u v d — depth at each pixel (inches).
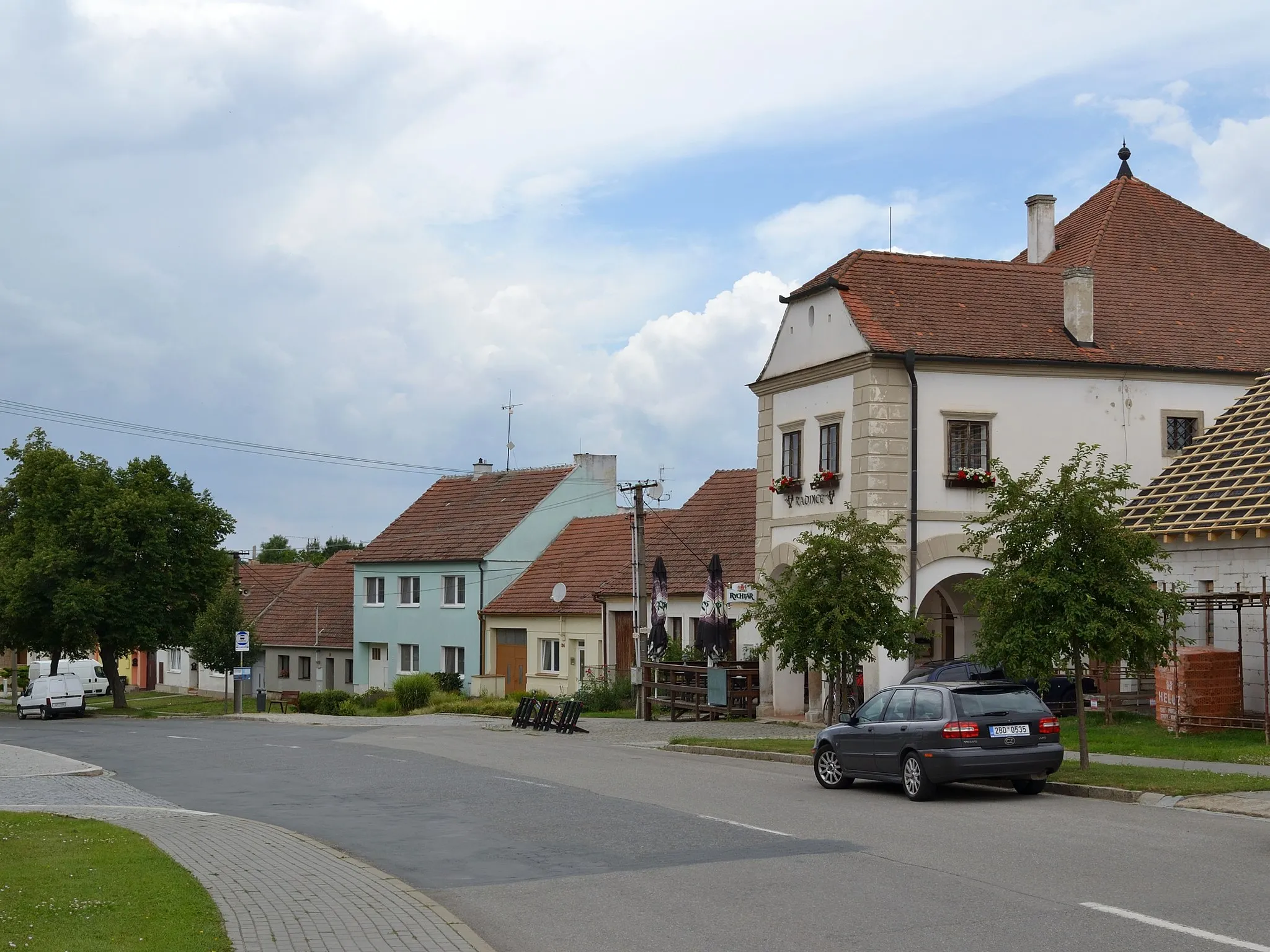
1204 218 1481.3
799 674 1342.3
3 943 343.3
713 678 1387.8
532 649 2116.1
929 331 1230.3
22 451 2342.5
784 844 536.1
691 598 1716.3
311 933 384.2
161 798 778.8
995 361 1214.9
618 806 671.8
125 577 2250.2
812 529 1289.4
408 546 2484.0
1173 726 949.8
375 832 607.8
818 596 1001.5
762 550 1379.2
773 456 1365.7
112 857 498.0
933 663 1155.9
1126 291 1354.6
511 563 2268.7
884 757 709.9
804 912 405.4
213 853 536.1
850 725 743.7
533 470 2447.1
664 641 1552.7
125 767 997.8
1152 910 390.9
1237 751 815.1
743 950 362.9
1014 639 756.0
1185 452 1127.0
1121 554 741.3
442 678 2252.7
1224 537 986.7
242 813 693.3
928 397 1208.8
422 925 395.5
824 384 1277.1
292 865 506.6
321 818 665.6
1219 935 358.9
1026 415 1230.3
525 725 1416.1
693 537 1819.6
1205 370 1272.1
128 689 3412.9
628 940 378.9
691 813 642.2
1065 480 762.8
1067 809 641.0
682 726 1353.3
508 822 627.5
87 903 402.6
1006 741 681.6
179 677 3191.4
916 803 674.2
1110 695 1144.2
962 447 1215.6
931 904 410.0
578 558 2145.7
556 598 2033.7
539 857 527.2
